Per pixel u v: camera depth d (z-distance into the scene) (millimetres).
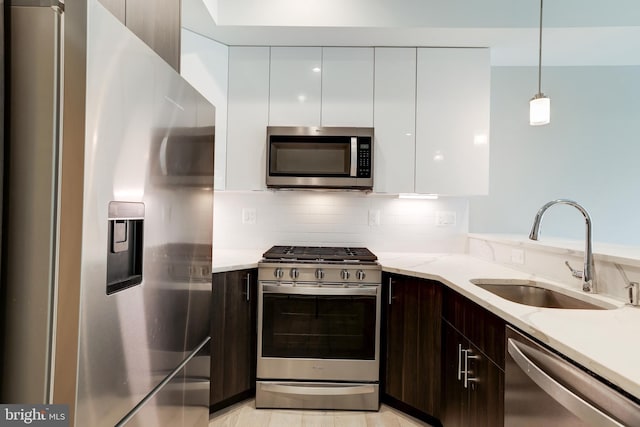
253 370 2145
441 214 2631
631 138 2773
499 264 2135
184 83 1081
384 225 2641
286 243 2652
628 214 2777
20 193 666
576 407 814
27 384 664
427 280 1899
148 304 904
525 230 2797
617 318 1079
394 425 1938
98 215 713
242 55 2348
